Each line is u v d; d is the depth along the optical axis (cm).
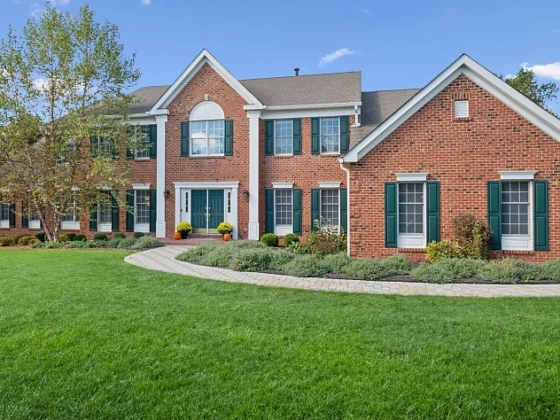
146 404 357
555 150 1199
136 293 816
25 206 2234
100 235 2077
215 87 2031
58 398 366
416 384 396
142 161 2141
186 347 500
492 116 1242
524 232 1238
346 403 359
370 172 1316
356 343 516
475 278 998
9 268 1134
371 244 1314
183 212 2072
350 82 2091
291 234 1869
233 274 1082
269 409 348
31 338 529
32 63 1906
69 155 1972
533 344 511
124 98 2039
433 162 1279
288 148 1988
